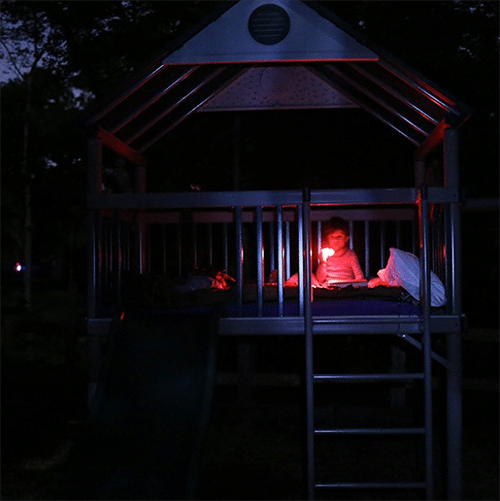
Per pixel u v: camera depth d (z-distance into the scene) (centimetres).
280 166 1245
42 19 1426
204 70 738
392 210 816
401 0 1207
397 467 673
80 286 3006
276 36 574
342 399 925
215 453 719
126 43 1284
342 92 789
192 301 587
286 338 1269
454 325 532
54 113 1630
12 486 615
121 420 486
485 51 1192
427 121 716
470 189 1238
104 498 440
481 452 722
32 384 1096
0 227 2759
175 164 1284
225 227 828
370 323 527
